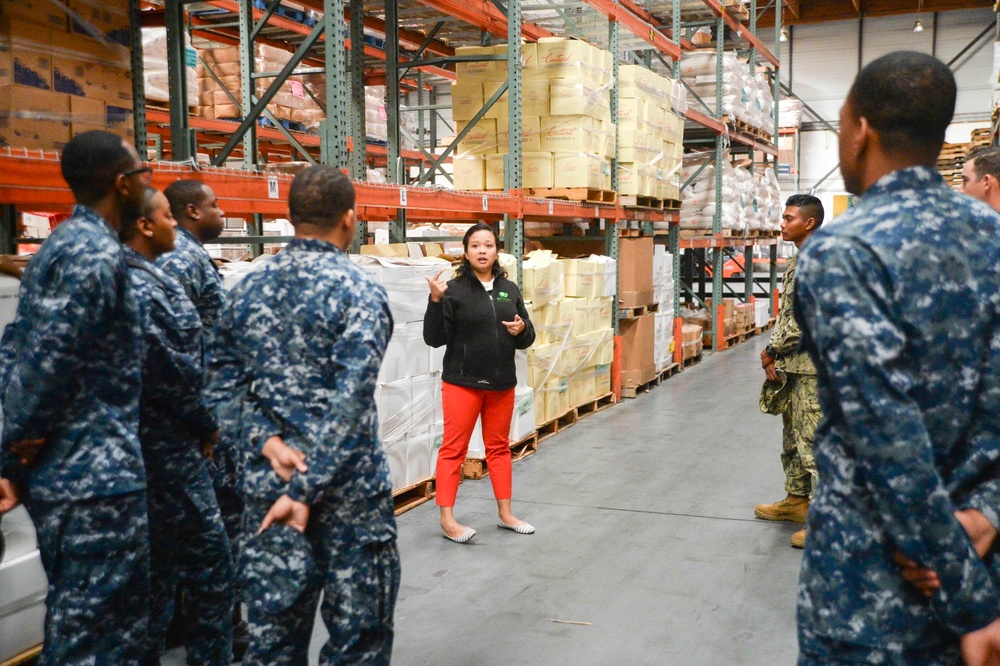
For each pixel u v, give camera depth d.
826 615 1.48
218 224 3.41
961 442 1.43
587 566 4.18
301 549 2.14
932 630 1.41
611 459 6.32
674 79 9.93
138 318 2.30
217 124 8.53
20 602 2.83
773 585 3.93
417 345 5.08
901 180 1.46
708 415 7.90
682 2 11.16
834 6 21.62
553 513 5.04
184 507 2.72
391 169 6.81
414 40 8.34
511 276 6.18
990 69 20.45
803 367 4.31
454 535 4.52
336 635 2.18
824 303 1.40
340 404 2.05
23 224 5.75
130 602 2.31
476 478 5.79
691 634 3.42
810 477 4.69
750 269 14.43
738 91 12.34
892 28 21.44
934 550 1.31
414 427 5.09
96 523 2.19
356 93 5.73
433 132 13.36
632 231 9.01
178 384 2.62
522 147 7.23
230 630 2.94
